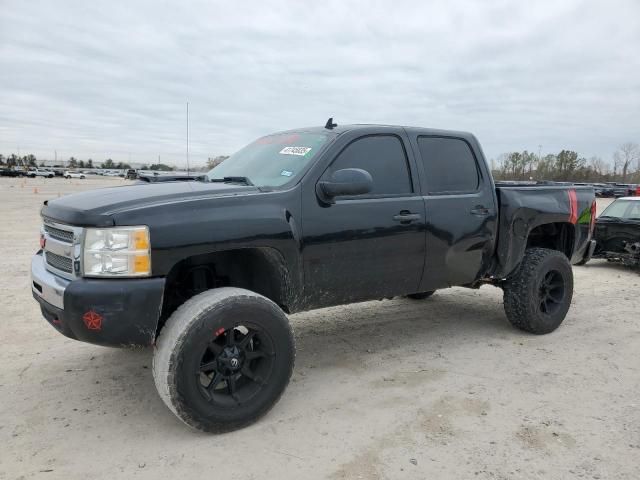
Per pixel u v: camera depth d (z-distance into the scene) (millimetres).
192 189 3396
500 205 4895
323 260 3730
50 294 3070
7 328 5086
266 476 2766
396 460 2928
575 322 5773
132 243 2936
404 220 4113
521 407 3604
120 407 3523
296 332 5281
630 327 5602
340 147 3912
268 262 3564
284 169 3838
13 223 14930
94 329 2908
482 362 4469
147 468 2820
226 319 3082
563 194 5488
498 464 2896
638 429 3309
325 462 2902
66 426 3256
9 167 98438
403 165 4289
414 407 3588
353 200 3900
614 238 9500
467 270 4711
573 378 4137
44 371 4105
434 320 5766
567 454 3008
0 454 2926
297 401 3668
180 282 3684
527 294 5047
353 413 3492
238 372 3258
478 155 4832
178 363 2953
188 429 3246
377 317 5852
